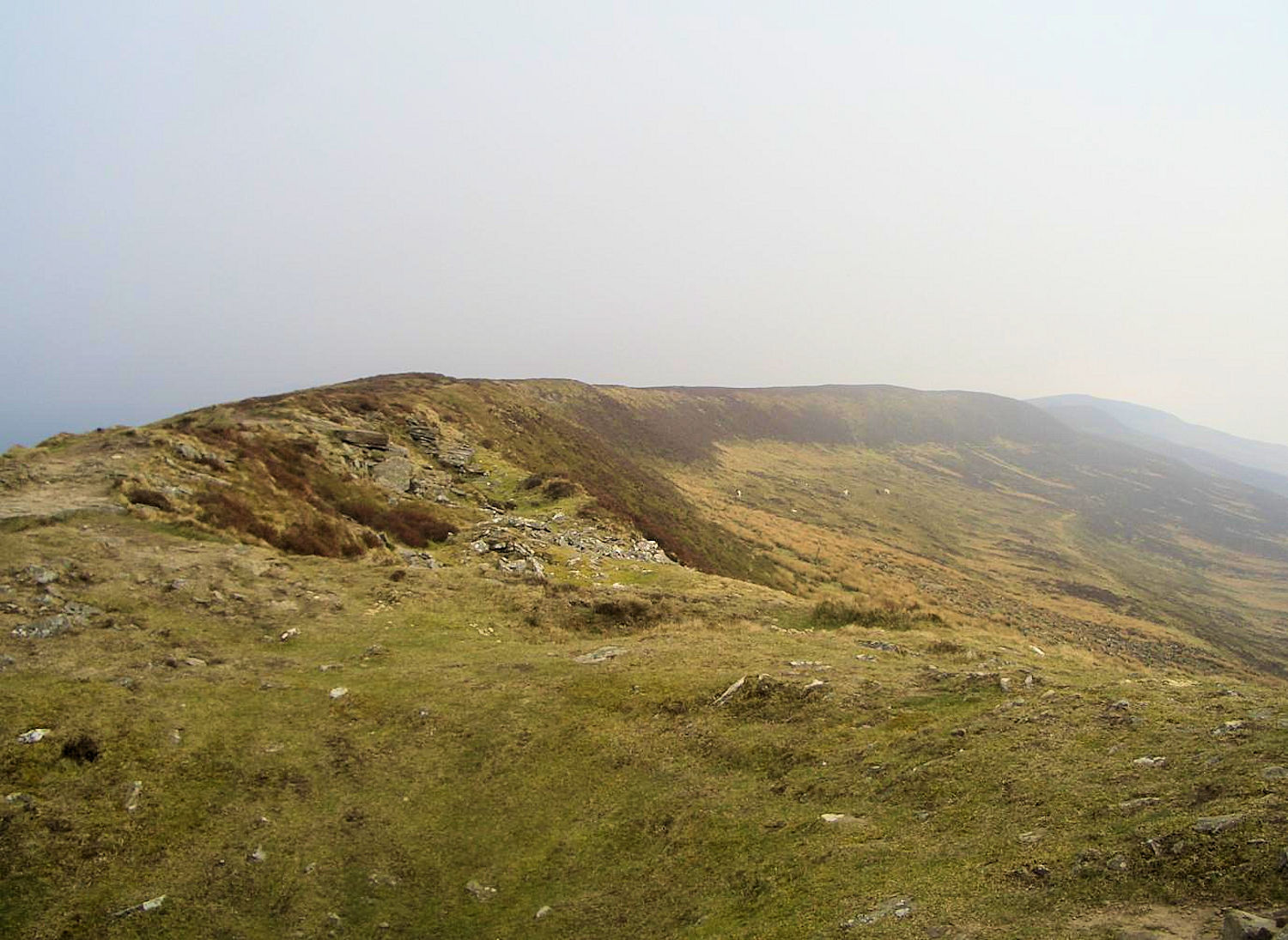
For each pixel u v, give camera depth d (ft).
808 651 69.10
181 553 85.05
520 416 261.03
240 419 151.12
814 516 373.20
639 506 221.87
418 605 85.97
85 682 56.29
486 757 53.11
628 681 62.49
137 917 36.99
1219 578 492.13
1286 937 18.72
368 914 38.81
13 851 39.83
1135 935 21.56
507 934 36.22
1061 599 292.81
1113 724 40.04
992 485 620.90
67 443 115.44
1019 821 32.24
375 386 240.73
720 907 33.19
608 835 42.83
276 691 61.21
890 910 27.25
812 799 40.86
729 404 606.14
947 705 50.62
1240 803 27.40
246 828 44.83
